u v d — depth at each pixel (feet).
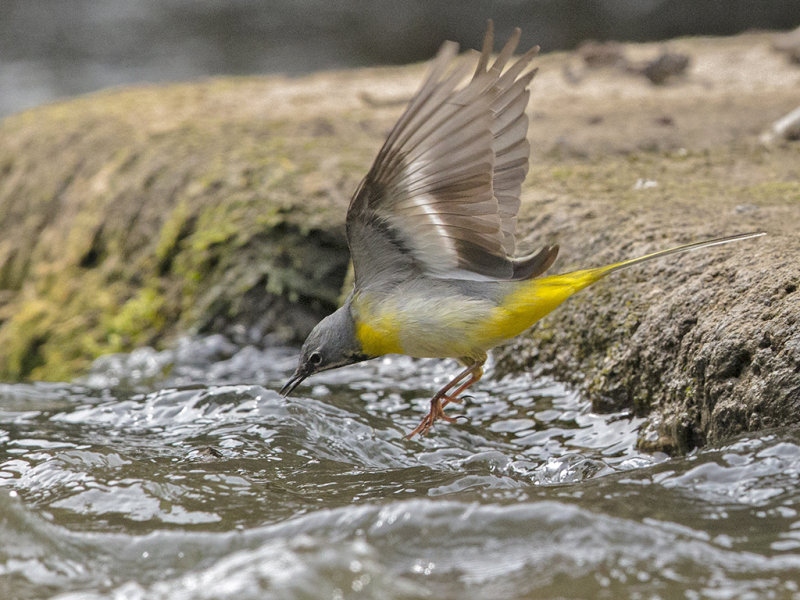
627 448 32.35
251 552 22.44
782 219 36.19
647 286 34.86
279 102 67.56
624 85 64.69
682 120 55.67
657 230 37.35
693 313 31.89
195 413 36.81
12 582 23.07
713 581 21.12
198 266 51.26
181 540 24.49
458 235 27.25
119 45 122.83
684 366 31.35
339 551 21.62
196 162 55.42
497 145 27.89
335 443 33.78
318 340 29.94
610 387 34.45
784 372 27.81
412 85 70.18
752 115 55.47
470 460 32.17
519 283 28.25
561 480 29.91
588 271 28.35
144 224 54.70
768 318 29.14
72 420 37.55
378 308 28.60
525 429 35.19
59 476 29.76
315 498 27.76
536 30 126.82
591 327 36.52
